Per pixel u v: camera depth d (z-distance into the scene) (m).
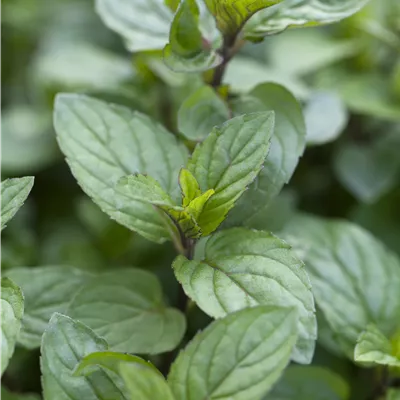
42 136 0.57
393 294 0.48
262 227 0.51
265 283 0.43
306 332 0.42
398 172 0.57
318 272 0.48
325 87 0.56
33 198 0.59
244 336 0.41
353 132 0.57
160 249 0.54
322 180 0.58
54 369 0.42
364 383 0.51
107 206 0.45
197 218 0.43
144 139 0.46
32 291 0.47
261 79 0.53
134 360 0.41
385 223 0.56
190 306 0.46
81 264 0.54
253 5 0.44
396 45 0.56
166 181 0.46
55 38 0.62
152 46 0.49
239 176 0.43
